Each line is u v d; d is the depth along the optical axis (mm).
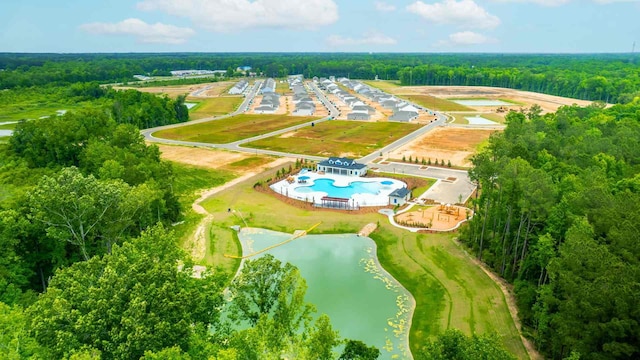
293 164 146500
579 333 42656
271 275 46031
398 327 60969
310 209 105062
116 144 111750
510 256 71250
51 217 61531
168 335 36281
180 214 100438
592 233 53812
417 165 145625
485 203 81625
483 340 36188
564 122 138500
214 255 82938
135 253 46531
